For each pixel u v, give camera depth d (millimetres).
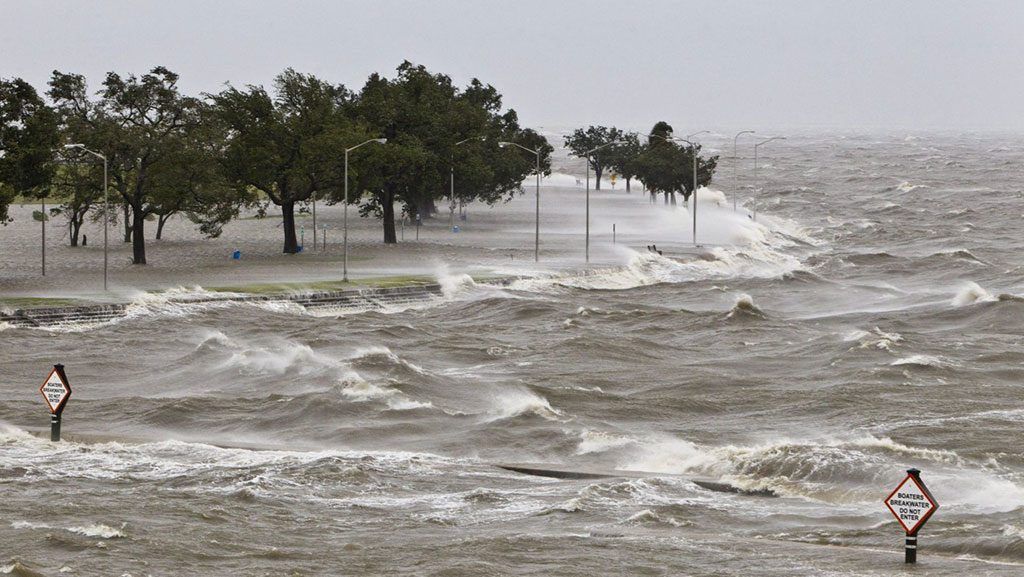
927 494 53281
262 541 56938
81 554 53219
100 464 73938
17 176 169375
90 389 102938
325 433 86562
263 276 176125
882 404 98625
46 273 177500
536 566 52938
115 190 187500
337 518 62469
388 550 55531
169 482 69500
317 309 155625
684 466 78438
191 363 113750
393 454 78625
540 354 123375
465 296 170750
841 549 56594
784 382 110250
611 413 95688
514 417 90312
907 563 53531
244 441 84125
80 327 135375
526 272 190125
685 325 145875
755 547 56719
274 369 109438
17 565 50250
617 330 143000
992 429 88000
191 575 50656
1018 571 52156
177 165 188125
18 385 103750
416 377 105812
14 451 77375
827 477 73938
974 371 114312
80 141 183875
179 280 169375
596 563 53312
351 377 100562
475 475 74000
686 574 51875
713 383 108000
